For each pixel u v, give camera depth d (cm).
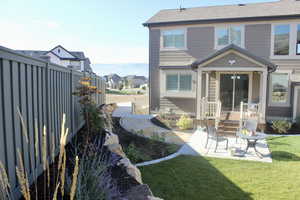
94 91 648
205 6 1593
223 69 1087
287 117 1271
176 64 1449
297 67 1259
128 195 318
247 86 1242
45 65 409
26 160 321
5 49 259
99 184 283
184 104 1434
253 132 715
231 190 445
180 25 1421
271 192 438
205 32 1387
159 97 1491
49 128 424
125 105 2214
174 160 625
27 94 330
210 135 801
